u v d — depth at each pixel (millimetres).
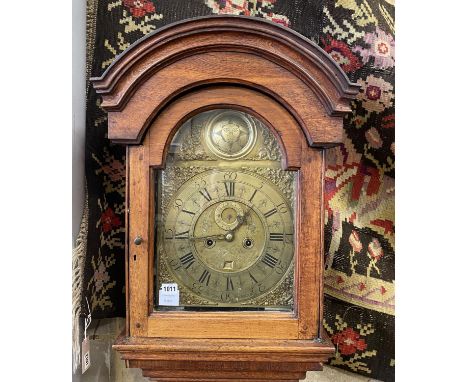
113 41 1148
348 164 1174
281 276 901
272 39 855
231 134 896
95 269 1118
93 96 1124
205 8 1170
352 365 1177
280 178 899
